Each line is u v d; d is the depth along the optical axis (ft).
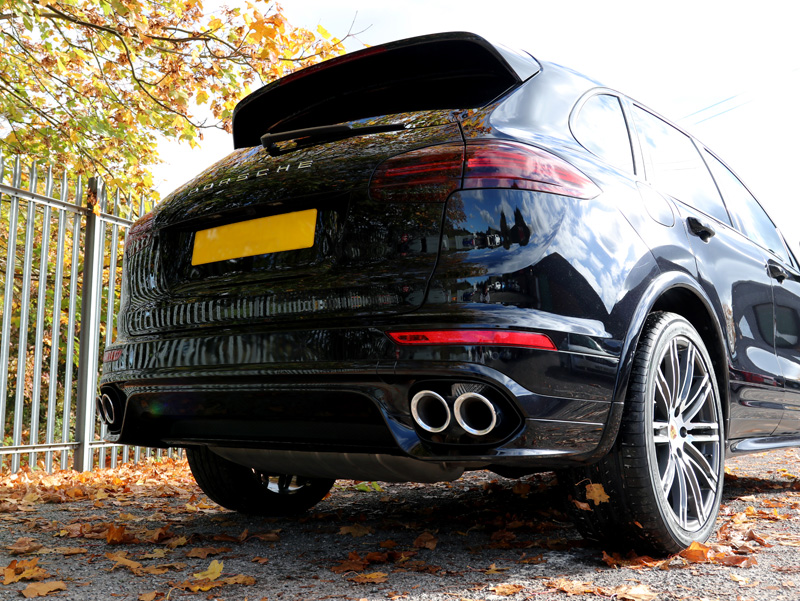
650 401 7.23
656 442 7.39
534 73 7.99
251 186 7.57
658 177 9.29
